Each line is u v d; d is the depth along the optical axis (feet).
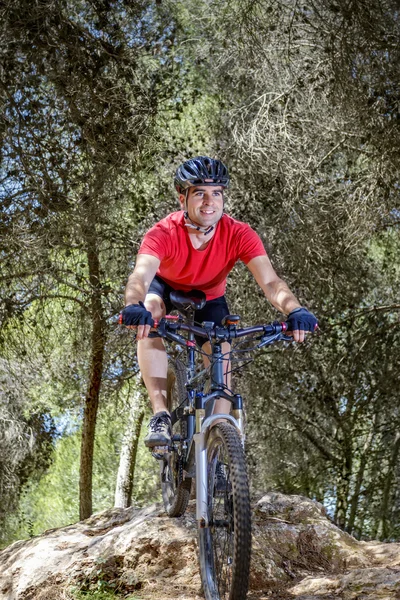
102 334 36.86
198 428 10.50
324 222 34.09
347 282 39.47
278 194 35.45
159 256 11.34
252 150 34.42
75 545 13.66
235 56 36.14
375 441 47.44
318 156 34.83
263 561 12.30
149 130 32.09
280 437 44.01
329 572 12.44
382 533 46.16
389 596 10.57
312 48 34.01
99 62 27.43
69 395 47.67
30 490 60.18
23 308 32.50
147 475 56.39
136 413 43.34
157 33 32.17
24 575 12.88
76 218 28.73
